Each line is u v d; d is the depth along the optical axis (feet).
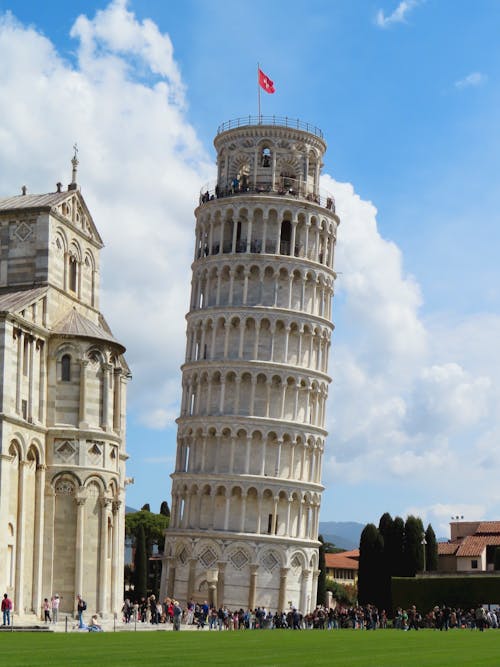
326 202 483.10
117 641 198.90
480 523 628.28
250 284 459.73
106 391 288.10
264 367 449.06
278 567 438.40
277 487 442.50
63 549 276.00
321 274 469.16
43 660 142.41
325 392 469.16
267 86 476.95
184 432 459.73
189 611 369.30
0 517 256.11
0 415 257.55
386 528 522.06
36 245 291.38
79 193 311.06
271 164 472.85
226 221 469.57
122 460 317.63
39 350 280.10
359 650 191.42
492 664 154.20
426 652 187.73
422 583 489.26
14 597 262.88
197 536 438.81
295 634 274.57
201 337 464.65
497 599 470.80
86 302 312.91
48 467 277.85
